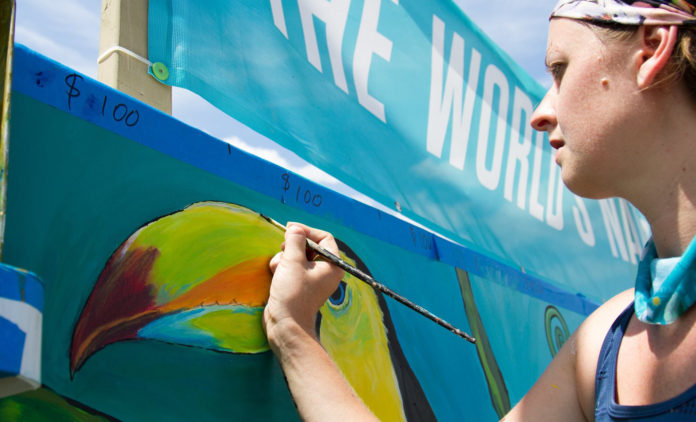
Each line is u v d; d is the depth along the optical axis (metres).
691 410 0.70
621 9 0.76
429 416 1.42
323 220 1.35
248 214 1.14
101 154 0.92
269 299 1.03
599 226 3.20
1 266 0.51
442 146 2.18
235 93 1.43
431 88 2.16
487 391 1.68
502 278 2.00
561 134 0.85
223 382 0.99
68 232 0.85
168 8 1.31
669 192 0.77
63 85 0.88
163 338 0.93
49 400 0.77
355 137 1.79
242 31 1.50
